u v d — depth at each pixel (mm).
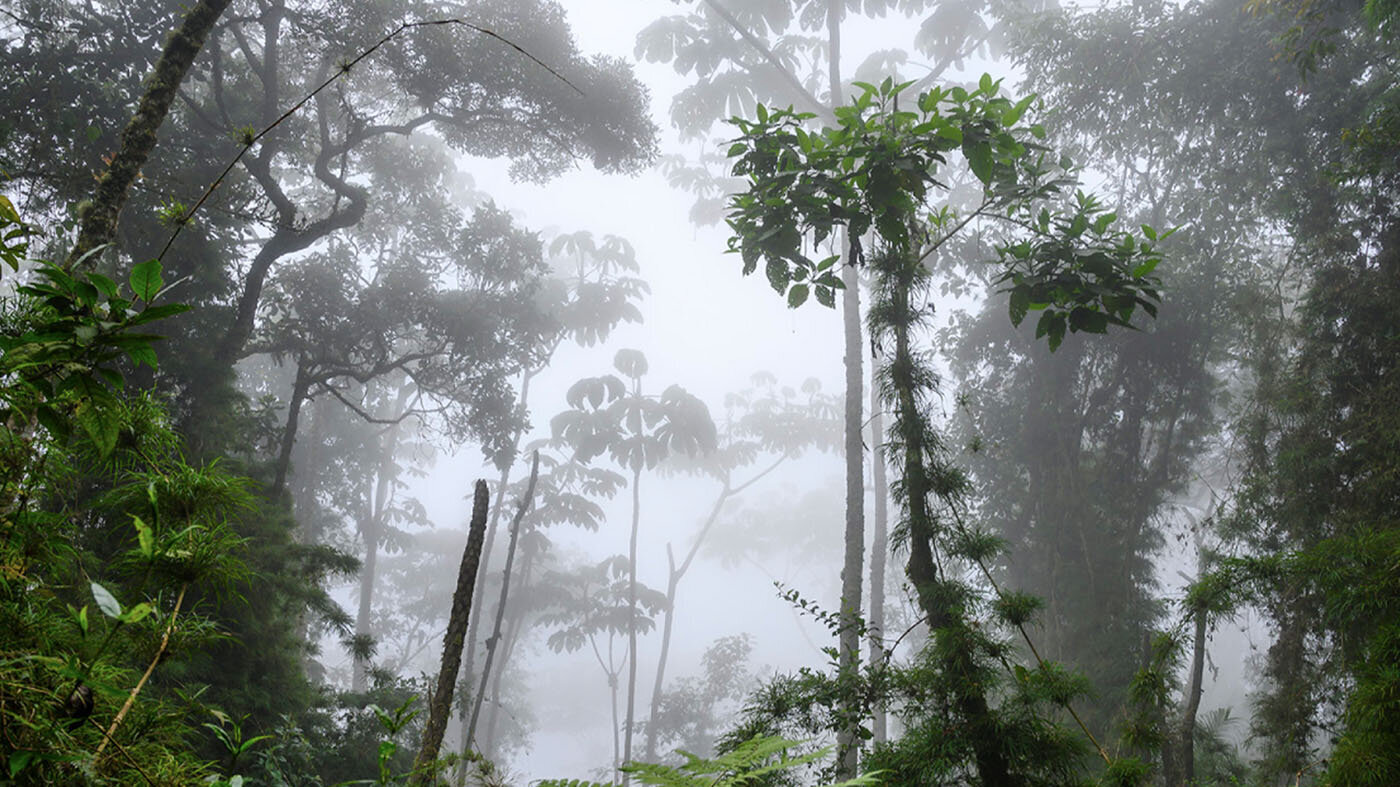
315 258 19328
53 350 1652
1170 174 14609
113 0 14695
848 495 15117
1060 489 15102
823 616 5699
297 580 10945
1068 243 4992
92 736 1560
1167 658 5527
